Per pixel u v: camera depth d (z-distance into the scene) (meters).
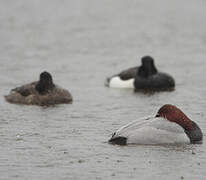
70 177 13.00
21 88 21.45
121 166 13.67
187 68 26.98
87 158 14.20
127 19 40.66
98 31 36.50
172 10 44.06
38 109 19.83
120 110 19.53
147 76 23.98
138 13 43.00
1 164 13.82
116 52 30.80
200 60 28.64
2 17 40.88
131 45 32.53
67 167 13.62
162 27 37.69
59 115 18.83
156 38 34.31
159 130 14.91
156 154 14.41
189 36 34.75
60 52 30.53
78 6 46.22
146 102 20.94
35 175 13.11
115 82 24.27
